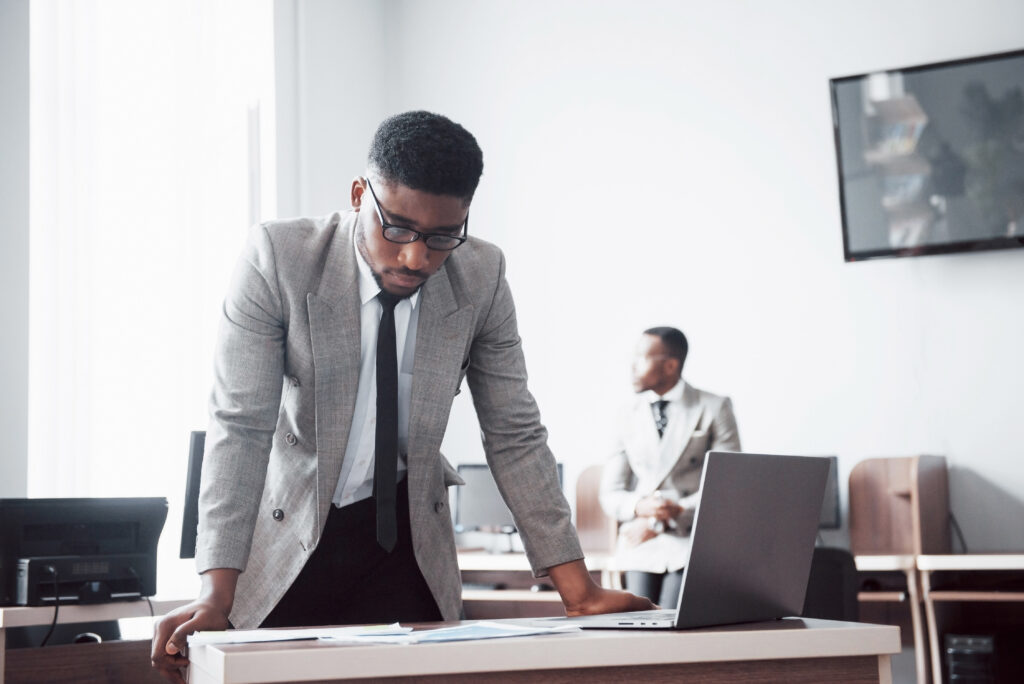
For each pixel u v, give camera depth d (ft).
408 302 5.09
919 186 13.66
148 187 12.67
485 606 14.56
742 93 15.19
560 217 16.12
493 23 16.98
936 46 14.06
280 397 4.85
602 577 12.34
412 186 4.34
